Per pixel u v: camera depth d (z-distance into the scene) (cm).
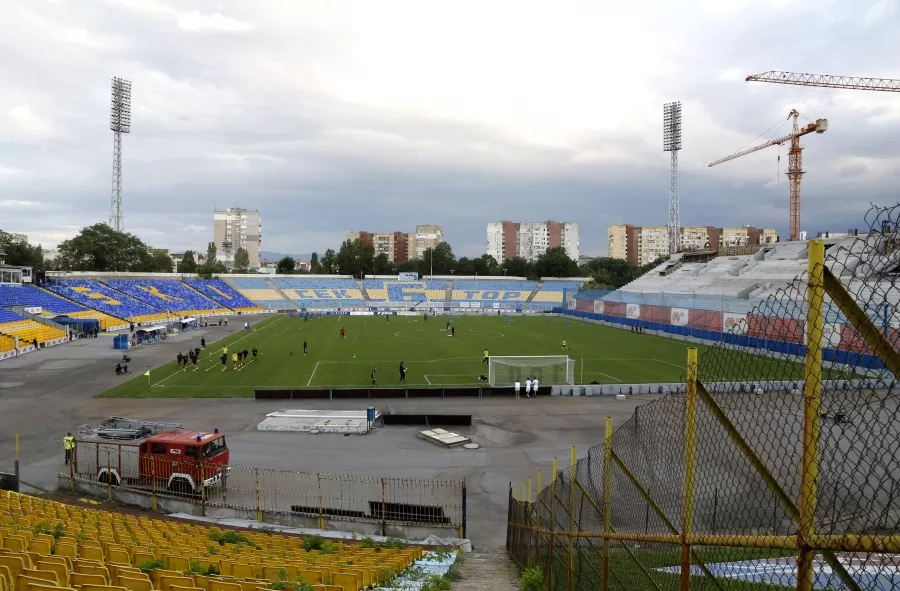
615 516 1071
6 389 4272
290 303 12900
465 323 9644
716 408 650
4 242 11662
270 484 2416
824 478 527
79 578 1082
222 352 6119
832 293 439
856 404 491
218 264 16625
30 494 2331
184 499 2192
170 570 1216
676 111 12119
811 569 452
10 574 1030
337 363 5406
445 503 2256
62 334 7106
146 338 6938
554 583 1273
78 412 3616
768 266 8150
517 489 2392
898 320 423
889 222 408
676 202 12356
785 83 12025
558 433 3225
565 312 11625
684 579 645
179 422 3403
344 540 1894
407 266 17762
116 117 11131
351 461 2734
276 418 3359
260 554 1523
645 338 7562
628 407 3841
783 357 605
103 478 2389
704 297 7300
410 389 4103
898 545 393
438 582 1303
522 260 18988
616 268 18188
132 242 13262
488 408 3806
